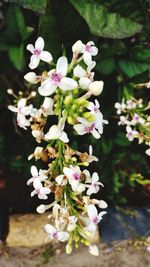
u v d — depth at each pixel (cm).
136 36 30
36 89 27
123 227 33
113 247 32
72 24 24
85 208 19
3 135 33
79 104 17
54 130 18
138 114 26
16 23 28
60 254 32
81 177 19
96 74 29
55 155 19
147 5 27
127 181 34
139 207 34
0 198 34
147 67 28
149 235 33
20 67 28
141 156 33
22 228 33
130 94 28
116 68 28
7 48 29
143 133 27
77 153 19
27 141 32
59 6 24
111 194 33
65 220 18
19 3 23
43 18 24
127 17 24
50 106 18
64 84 17
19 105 21
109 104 30
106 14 24
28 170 32
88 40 25
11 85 33
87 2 24
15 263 32
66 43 25
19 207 34
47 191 19
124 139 30
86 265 32
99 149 30
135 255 32
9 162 33
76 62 19
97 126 18
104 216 33
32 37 29
